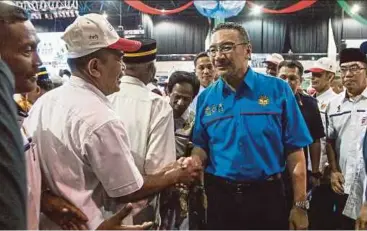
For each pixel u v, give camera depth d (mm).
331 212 3439
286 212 2066
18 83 1293
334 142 3344
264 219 2016
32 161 1359
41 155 1416
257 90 2041
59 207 1377
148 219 1926
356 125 3109
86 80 1493
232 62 1986
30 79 1316
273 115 2006
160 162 1871
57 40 11016
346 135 3176
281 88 2047
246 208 2012
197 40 17219
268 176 2006
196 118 2180
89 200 1404
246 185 2008
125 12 16719
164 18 17172
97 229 1271
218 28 2029
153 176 1614
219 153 2070
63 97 1445
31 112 1498
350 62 3145
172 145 1938
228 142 2041
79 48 1481
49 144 1403
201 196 2178
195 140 2168
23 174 595
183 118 2594
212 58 2049
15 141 590
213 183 2090
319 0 15508
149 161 1855
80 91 1455
